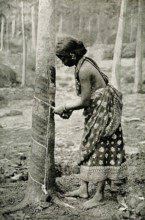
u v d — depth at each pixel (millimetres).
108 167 2975
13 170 3736
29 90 6117
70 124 5402
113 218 2859
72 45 2846
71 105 2893
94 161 2922
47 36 2852
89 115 2938
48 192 3047
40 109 2945
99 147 2904
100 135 2869
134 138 4910
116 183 3473
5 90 5996
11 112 5605
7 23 5957
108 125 2883
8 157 4203
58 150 4449
